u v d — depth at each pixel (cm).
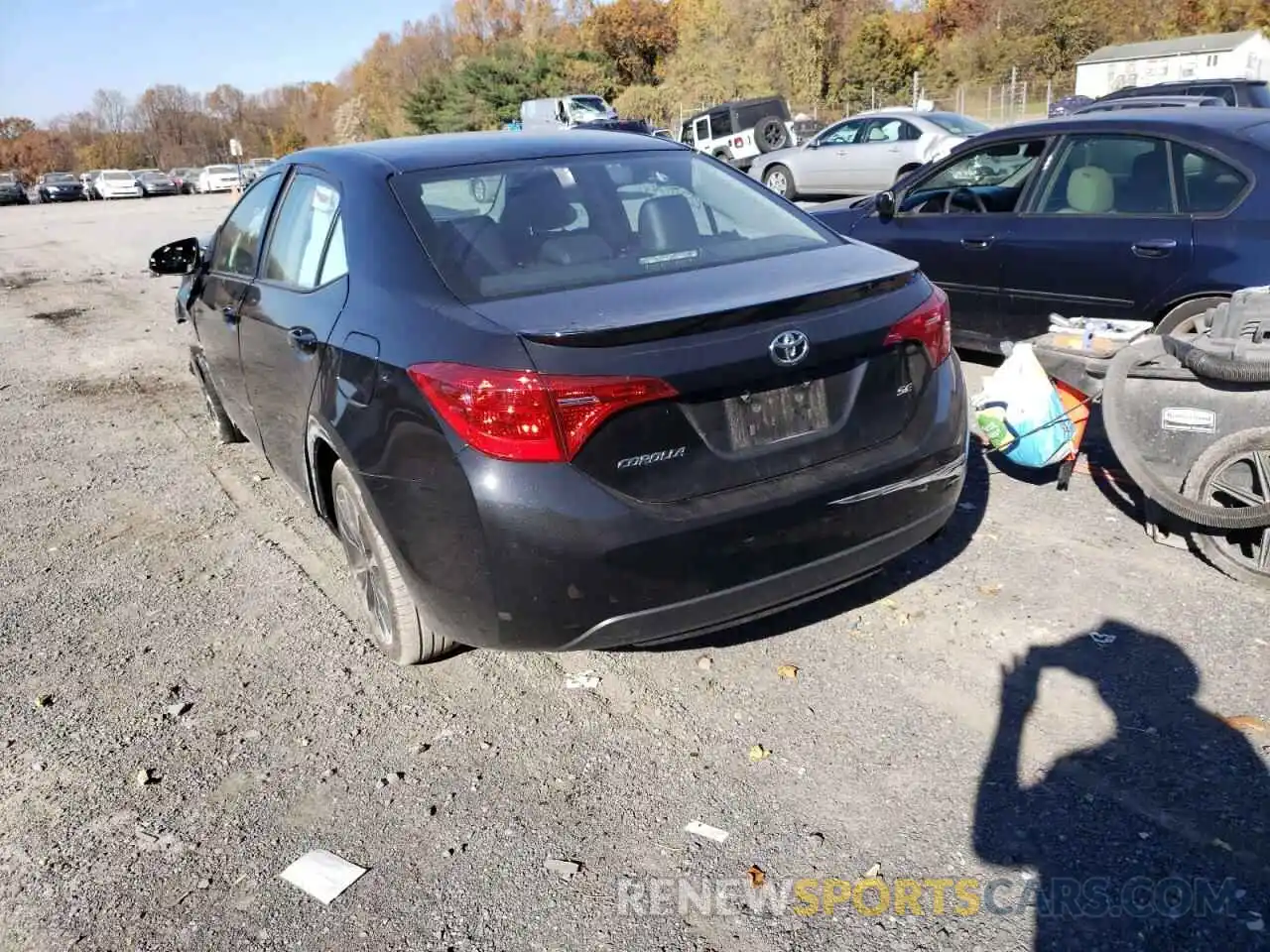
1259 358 360
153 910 260
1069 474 460
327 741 325
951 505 338
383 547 332
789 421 297
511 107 6031
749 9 5775
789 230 372
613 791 293
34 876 275
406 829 283
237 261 475
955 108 5103
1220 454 372
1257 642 339
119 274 1503
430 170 361
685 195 373
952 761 295
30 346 981
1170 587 378
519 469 270
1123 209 560
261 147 12538
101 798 304
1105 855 256
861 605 382
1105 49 5278
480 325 283
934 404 326
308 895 262
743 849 268
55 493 566
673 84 6025
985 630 359
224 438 630
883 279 312
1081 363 432
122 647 392
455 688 351
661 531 276
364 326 317
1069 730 304
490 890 260
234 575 449
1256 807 267
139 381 818
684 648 363
